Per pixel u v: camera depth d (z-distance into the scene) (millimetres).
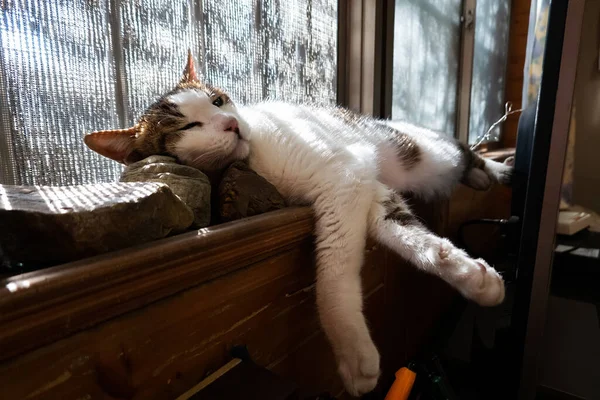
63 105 859
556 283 1214
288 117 1160
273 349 781
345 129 1272
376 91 1672
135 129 925
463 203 2010
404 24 1900
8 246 501
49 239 481
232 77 1237
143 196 536
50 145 846
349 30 1647
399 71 1937
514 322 1108
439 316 1816
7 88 766
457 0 2436
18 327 371
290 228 761
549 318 1194
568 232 1186
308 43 1513
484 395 1281
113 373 475
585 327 1150
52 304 392
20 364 388
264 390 551
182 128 944
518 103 3225
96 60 905
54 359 416
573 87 925
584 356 1110
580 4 880
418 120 2209
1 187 590
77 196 538
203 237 548
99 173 956
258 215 725
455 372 1387
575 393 1049
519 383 1110
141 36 986
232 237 592
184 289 557
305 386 908
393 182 1528
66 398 431
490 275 811
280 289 783
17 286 370
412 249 903
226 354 650
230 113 977
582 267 1183
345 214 890
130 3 950
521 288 1078
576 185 1181
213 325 618
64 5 833
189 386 582
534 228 1035
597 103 1098
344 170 938
